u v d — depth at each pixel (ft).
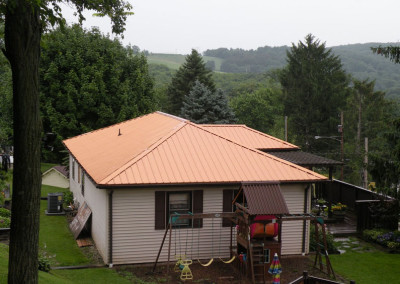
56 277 43.42
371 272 54.13
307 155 79.10
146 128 77.00
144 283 47.03
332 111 182.91
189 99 163.73
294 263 55.98
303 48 195.42
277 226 50.06
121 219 52.31
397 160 66.13
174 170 54.60
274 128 216.74
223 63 535.19
